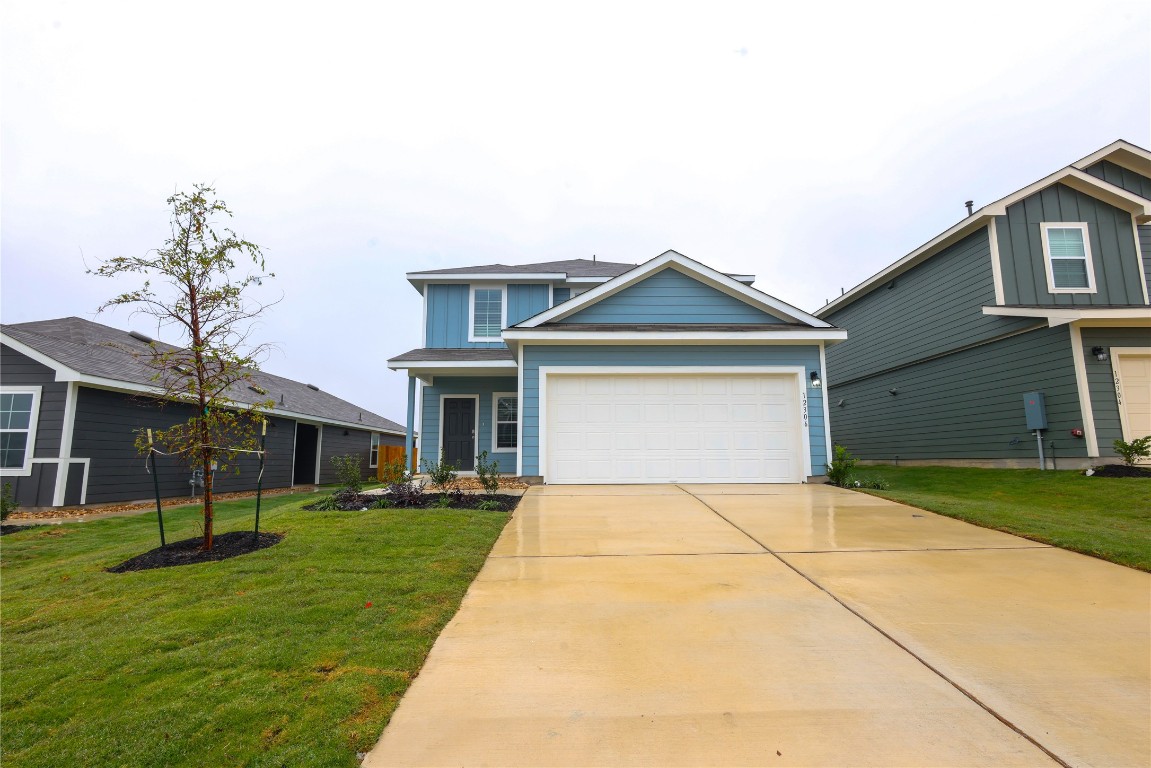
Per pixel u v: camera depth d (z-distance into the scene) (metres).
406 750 2.40
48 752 2.44
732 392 10.45
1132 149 13.90
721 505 7.80
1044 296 12.61
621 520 6.85
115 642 3.49
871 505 7.77
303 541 5.69
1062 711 2.65
